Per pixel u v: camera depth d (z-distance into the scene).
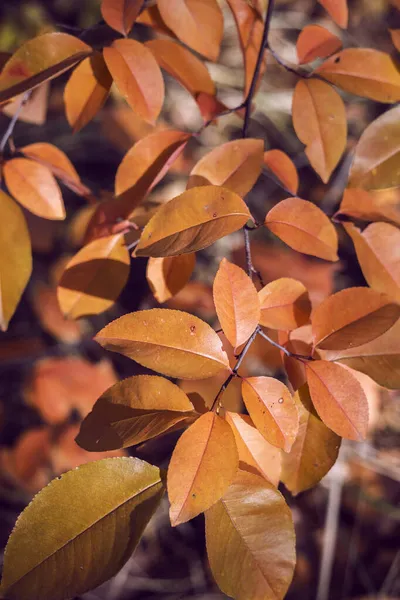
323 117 0.39
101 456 0.56
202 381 0.40
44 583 0.32
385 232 0.39
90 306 0.40
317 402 0.34
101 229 0.40
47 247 0.76
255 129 0.96
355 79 0.40
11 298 0.39
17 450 0.56
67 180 0.44
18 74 0.37
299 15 0.98
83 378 0.58
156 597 0.77
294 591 0.76
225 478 0.32
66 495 0.33
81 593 0.32
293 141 0.96
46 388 0.57
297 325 0.35
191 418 0.33
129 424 0.33
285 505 0.33
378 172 0.39
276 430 0.33
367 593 0.77
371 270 0.39
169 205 0.34
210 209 0.34
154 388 0.33
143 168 0.39
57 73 0.36
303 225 0.36
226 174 0.38
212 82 0.41
